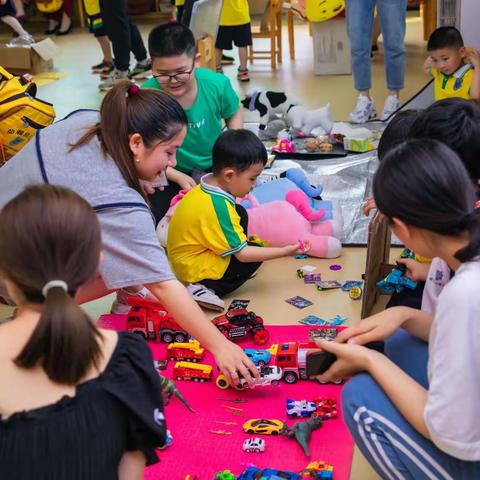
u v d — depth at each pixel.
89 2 7.03
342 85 6.34
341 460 2.12
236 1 6.46
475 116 2.37
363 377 1.80
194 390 2.46
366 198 3.92
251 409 2.36
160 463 2.13
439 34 4.52
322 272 3.29
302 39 8.41
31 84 3.57
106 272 2.26
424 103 5.39
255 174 3.04
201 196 3.04
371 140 4.70
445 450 1.60
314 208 3.60
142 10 10.01
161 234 3.38
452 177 1.59
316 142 4.49
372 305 2.95
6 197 2.35
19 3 9.74
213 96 3.64
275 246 3.42
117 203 2.23
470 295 1.54
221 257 3.06
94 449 1.37
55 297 1.29
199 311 2.26
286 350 2.47
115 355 1.42
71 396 1.35
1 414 1.36
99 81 6.92
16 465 1.34
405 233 1.66
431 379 1.63
